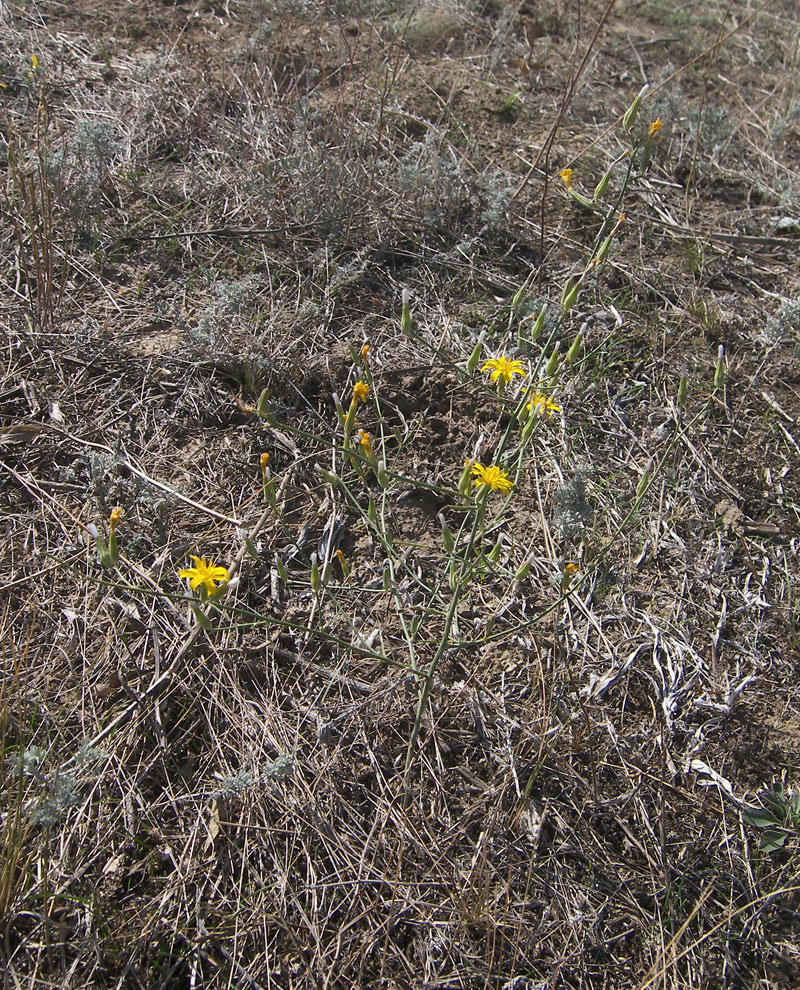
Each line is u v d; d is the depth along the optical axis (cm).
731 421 52
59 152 56
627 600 43
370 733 38
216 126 63
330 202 58
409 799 36
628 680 41
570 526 43
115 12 76
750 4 96
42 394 47
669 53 85
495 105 72
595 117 73
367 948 33
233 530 43
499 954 33
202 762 36
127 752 36
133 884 33
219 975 32
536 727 38
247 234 58
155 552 42
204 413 48
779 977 34
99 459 44
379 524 44
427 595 42
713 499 48
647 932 34
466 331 54
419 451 48
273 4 78
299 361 50
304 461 46
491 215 59
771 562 46
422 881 34
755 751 39
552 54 81
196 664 38
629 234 63
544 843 36
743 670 42
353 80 72
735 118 77
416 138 67
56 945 31
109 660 38
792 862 36
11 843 31
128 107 65
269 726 37
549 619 42
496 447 48
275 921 33
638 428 51
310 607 41
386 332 53
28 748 33
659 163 69
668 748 39
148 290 54
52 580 40
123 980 31
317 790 36
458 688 39
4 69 66
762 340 57
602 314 56
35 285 52
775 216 67
